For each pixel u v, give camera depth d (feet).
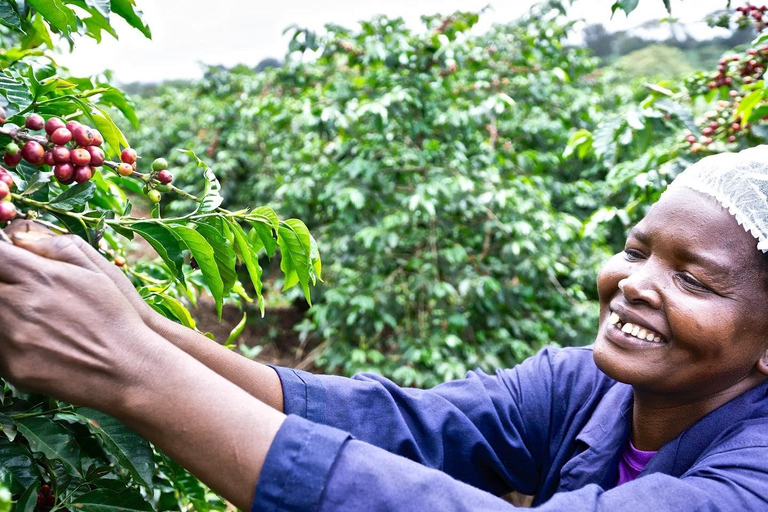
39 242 2.06
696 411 2.99
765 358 2.84
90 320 1.95
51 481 2.83
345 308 12.26
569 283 13.23
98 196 3.81
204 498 4.02
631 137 6.09
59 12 2.87
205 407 2.00
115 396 1.96
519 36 14.35
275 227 2.93
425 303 12.17
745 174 2.66
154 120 21.77
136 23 3.40
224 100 19.98
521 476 3.61
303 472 2.00
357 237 11.31
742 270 2.64
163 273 4.66
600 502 2.24
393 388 3.26
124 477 3.31
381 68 12.57
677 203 2.79
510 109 14.15
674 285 2.74
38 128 2.44
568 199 14.51
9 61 3.26
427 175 11.68
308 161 14.17
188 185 18.84
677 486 2.30
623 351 2.86
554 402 3.61
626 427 3.26
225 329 14.14
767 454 2.50
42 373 1.92
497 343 11.71
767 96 4.98
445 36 11.93
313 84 15.40
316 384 3.00
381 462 2.10
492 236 12.78
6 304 1.90
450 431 3.29
